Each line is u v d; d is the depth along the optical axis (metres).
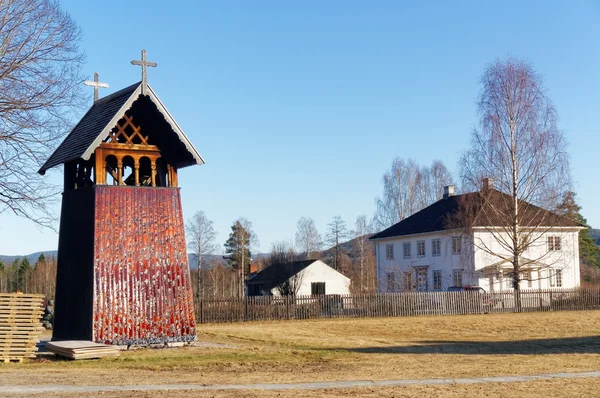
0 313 21.95
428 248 71.12
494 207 53.91
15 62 34.03
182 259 25.78
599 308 54.66
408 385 17.08
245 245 113.94
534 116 52.94
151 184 27.22
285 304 47.22
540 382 17.73
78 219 26.00
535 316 46.84
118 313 24.34
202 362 22.02
